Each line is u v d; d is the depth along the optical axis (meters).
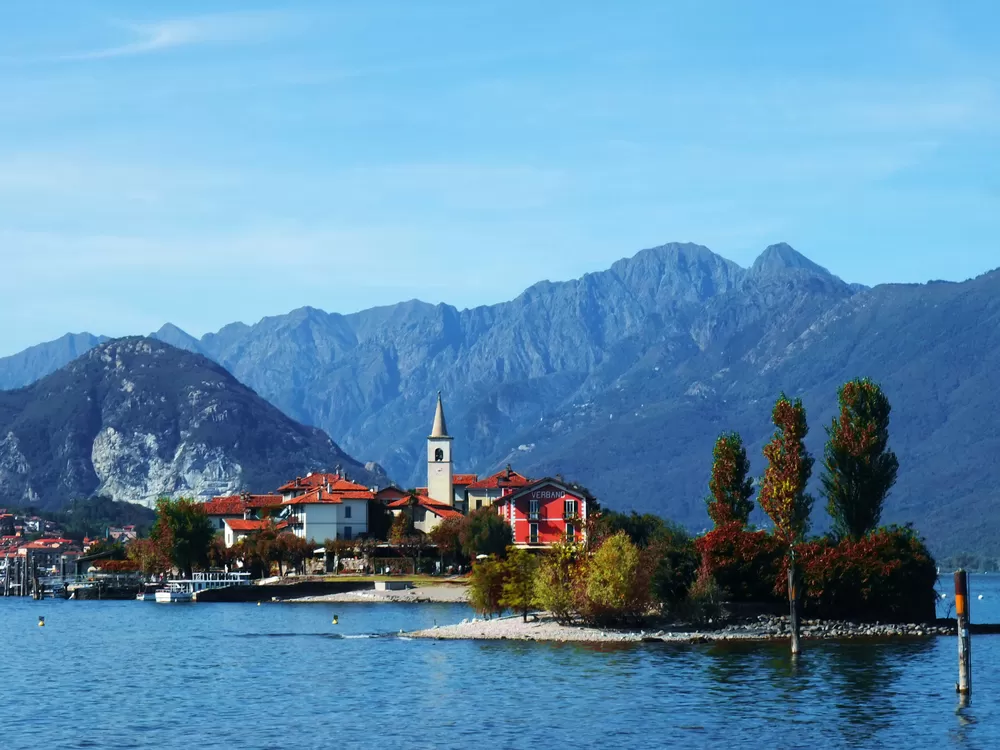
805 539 147.50
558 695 97.56
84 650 139.62
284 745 81.44
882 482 146.75
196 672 117.12
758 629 134.62
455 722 88.06
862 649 122.31
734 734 83.00
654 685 101.19
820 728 84.56
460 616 175.88
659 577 138.25
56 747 81.44
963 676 95.81
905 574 140.50
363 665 118.06
